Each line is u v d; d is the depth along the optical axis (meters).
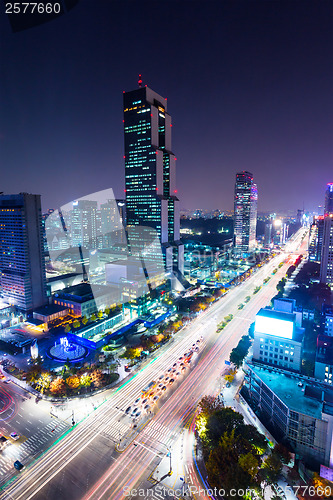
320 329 177.62
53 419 113.31
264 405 115.31
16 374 143.50
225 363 148.38
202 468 92.69
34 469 91.81
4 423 110.94
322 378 120.94
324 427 92.00
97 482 87.44
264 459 95.12
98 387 131.88
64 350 166.25
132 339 181.75
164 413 116.19
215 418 99.62
